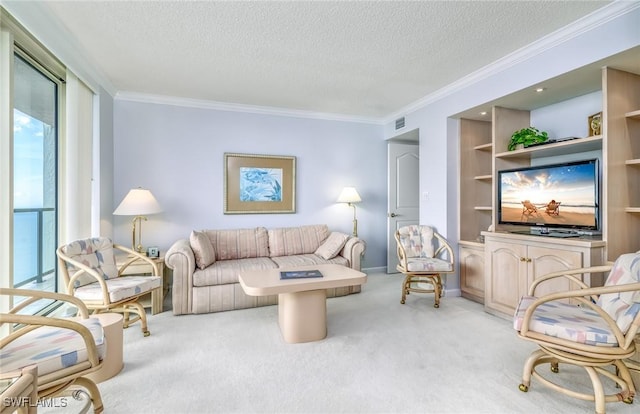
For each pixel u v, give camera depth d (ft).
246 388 5.71
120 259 10.16
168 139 12.24
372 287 12.91
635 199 7.58
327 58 8.86
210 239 11.74
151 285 8.34
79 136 8.88
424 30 7.39
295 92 11.69
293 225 14.20
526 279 8.61
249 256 12.14
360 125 15.33
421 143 12.76
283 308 8.03
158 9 6.56
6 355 4.17
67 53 7.81
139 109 11.87
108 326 6.03
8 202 6.29
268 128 13.70
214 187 12.89
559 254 7.77
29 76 7.75
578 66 7.25
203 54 8.61
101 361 4.64
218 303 9.91
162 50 8.37
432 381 5.95
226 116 13.04
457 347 7.39
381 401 5.34
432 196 12.13
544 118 10.21
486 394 5.55
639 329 4.62
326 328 8.23
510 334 8.15
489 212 12.03
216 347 7.39
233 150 13.15
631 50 6.42
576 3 6.40
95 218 10.03
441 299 11.21
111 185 11.32
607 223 7.20
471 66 9.46
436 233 11.71
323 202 14.71
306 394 5.53
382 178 15.83
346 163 15.11
